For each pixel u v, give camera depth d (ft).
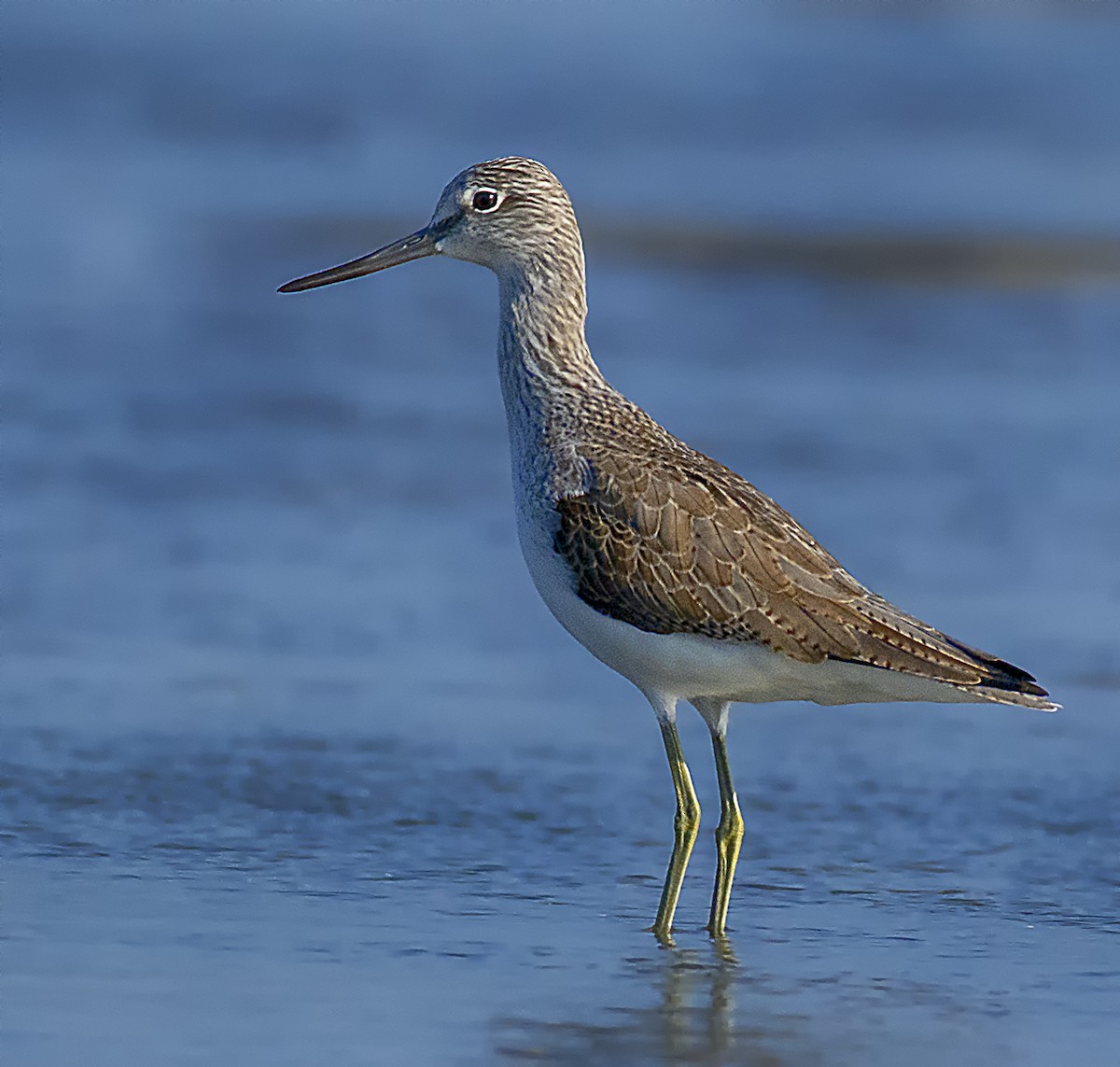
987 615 51.70
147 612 51.57
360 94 148.05
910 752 43.83
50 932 31.76
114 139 127.85
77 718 44.01
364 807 39.32
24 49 155.84
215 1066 26.32
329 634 50.47
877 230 108.58
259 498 61.67
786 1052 27.61
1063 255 104.42
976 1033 28.37
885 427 70.33
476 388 75.51
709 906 34.91
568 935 32.71
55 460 63.98
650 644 34.14
